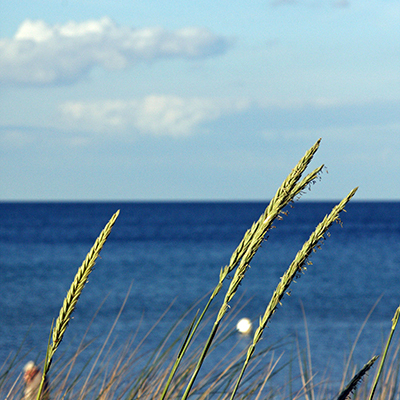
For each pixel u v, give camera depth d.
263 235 1.68
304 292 48.75
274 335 28.36
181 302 43.03
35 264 75.00
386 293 47.25
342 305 40.94
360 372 2.08
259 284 52.25
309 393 4.89
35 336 25.92
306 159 1.65
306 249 1.75
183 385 4.11
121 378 4.39
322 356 20.88
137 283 55.81
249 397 4.07
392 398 4.15
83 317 35.84
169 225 186.75
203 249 98.31
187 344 1.84
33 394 3.61
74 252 93.50
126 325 31.75
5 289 51.19
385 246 99.69
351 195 1.74
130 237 132.38
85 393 4.11
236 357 4.80
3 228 173.50
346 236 126.00
